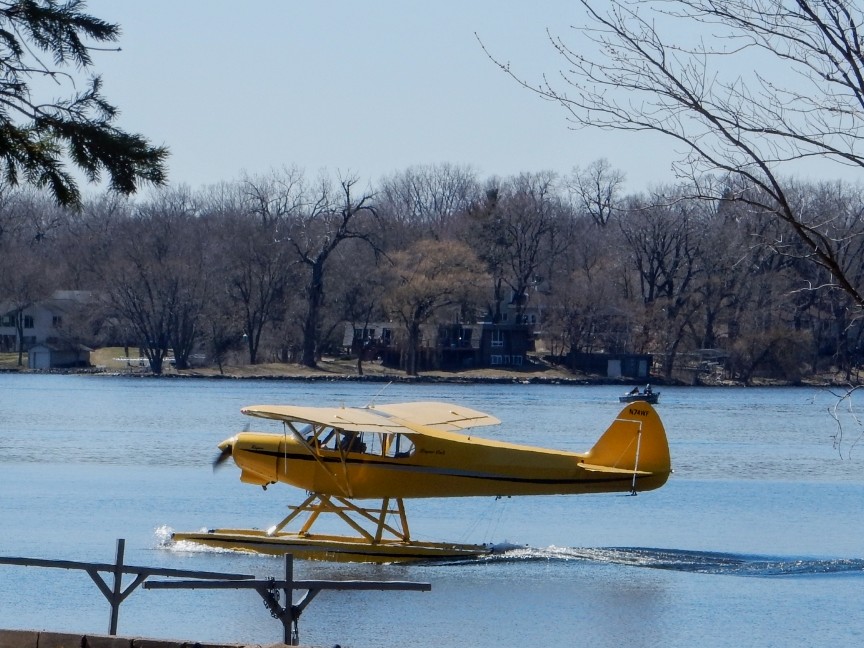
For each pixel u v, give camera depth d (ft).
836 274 73.72
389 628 149.48
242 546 193.36
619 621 153.79
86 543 200.23
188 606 160.04
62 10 80.02
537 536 220.43
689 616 156.56
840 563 191.21
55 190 82.33
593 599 165.99
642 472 188.34
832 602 165.37
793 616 157.48
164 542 202.08
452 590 171.63
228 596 166.20
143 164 82.48
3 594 164.76
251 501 257.96
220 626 149.07
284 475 193.06
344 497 192.24
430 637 145.48
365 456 189.26
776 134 73.56
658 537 219.41
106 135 81.00
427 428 191.93
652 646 141.38
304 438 191.01
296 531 220.02
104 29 81.00
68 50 81.05
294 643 99.09
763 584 177.58
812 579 180.75
